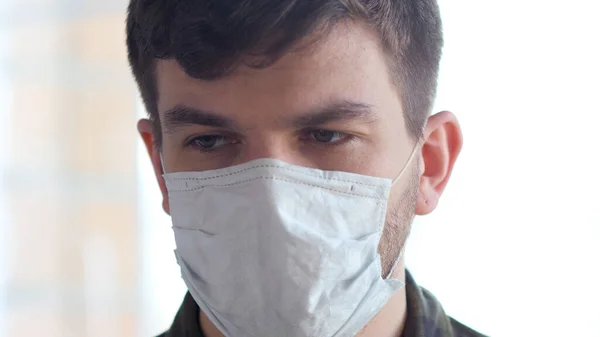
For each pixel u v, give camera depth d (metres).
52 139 3.21
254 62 1.27
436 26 1.59
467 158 2.71
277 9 1.25
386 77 1.39
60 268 3.21
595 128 2.62
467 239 2.72
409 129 1.48
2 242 3.26
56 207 3.20
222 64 1.27
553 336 2.65
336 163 1.36
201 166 1.40
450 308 2.71
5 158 3.21
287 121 1.31
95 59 3.20
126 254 3.19
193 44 1.27
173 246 3.20
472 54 2.70
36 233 3.25
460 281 2.72
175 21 1.31
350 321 1.37
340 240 1.34
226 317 1.39
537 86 2.67
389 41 1.39
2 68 3.20
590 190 2.62
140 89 1.58
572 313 2.63
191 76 1.30
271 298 1.34
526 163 2.67
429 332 1.54
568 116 2.64
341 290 1.34
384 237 1.42
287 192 1.32
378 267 1.38
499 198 2.70
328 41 1.29
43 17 3.20
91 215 3.21
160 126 1.49
